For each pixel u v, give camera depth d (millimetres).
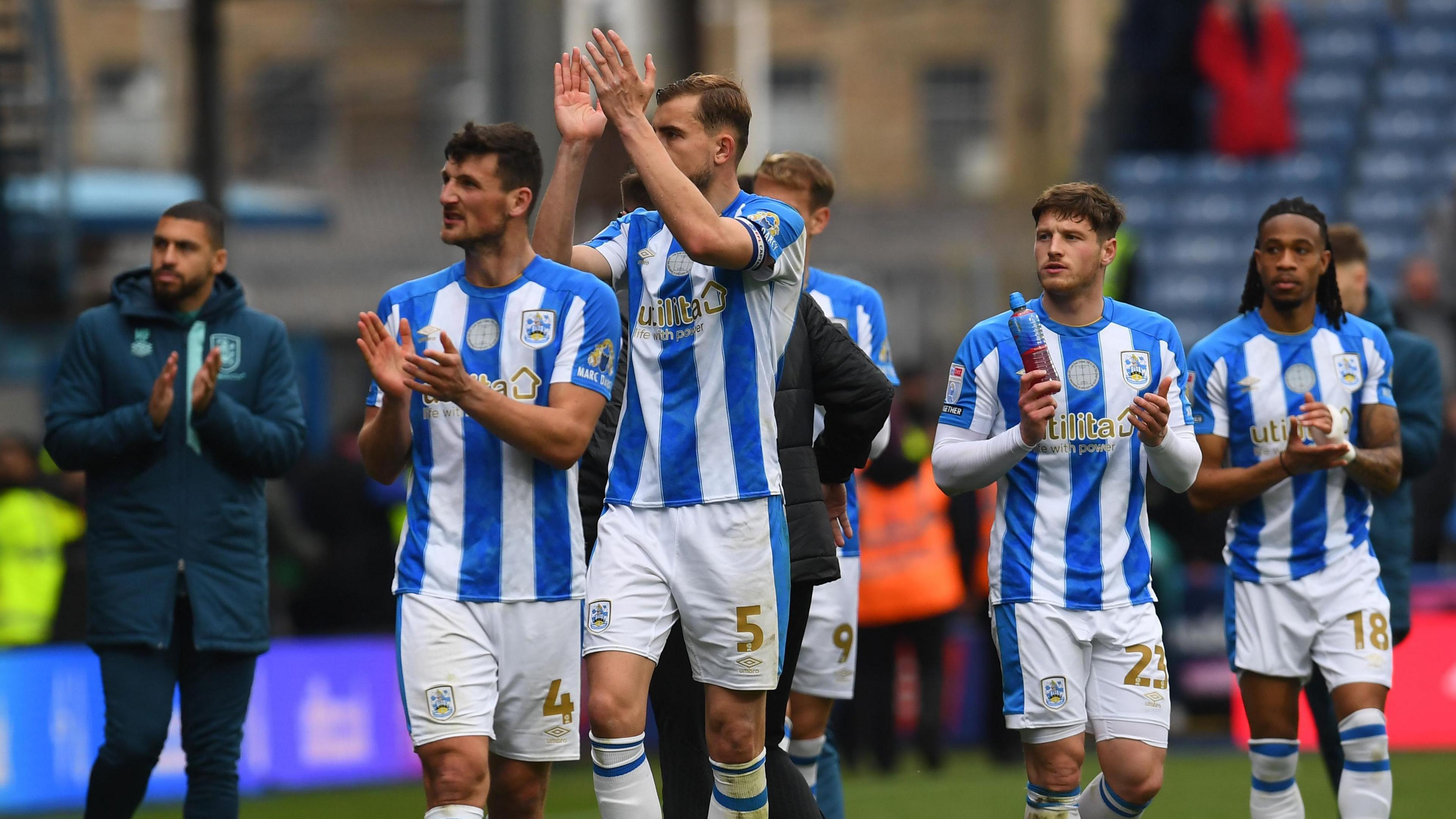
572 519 16141
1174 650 36594
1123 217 17391
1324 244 19312
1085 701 17000
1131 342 17203
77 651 30703
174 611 18953
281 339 19969
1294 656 19266
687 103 15852
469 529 15773
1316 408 18609
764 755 16031
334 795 31547
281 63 99000
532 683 15875
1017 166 92938
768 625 15609
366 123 99125
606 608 15641
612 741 15445
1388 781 18844
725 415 15625
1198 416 19781
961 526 35188
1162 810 27219
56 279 52688
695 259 15016
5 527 32250
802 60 95625
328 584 36438
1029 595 16922
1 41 51406
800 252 15891
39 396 51719
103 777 18828
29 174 52562
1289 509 19281
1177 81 67125
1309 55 71375
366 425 16250
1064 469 17016
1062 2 87562
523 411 15336
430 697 15469
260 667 32188
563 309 16062
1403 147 67938
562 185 17172
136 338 19359
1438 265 59000
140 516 18828
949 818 27094
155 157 95375
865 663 32281
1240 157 65312
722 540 15555
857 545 21141
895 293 65812
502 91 39844
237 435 18875
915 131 94688
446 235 16047
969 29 93750
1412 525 21016
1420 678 35156
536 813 16438
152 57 96250
